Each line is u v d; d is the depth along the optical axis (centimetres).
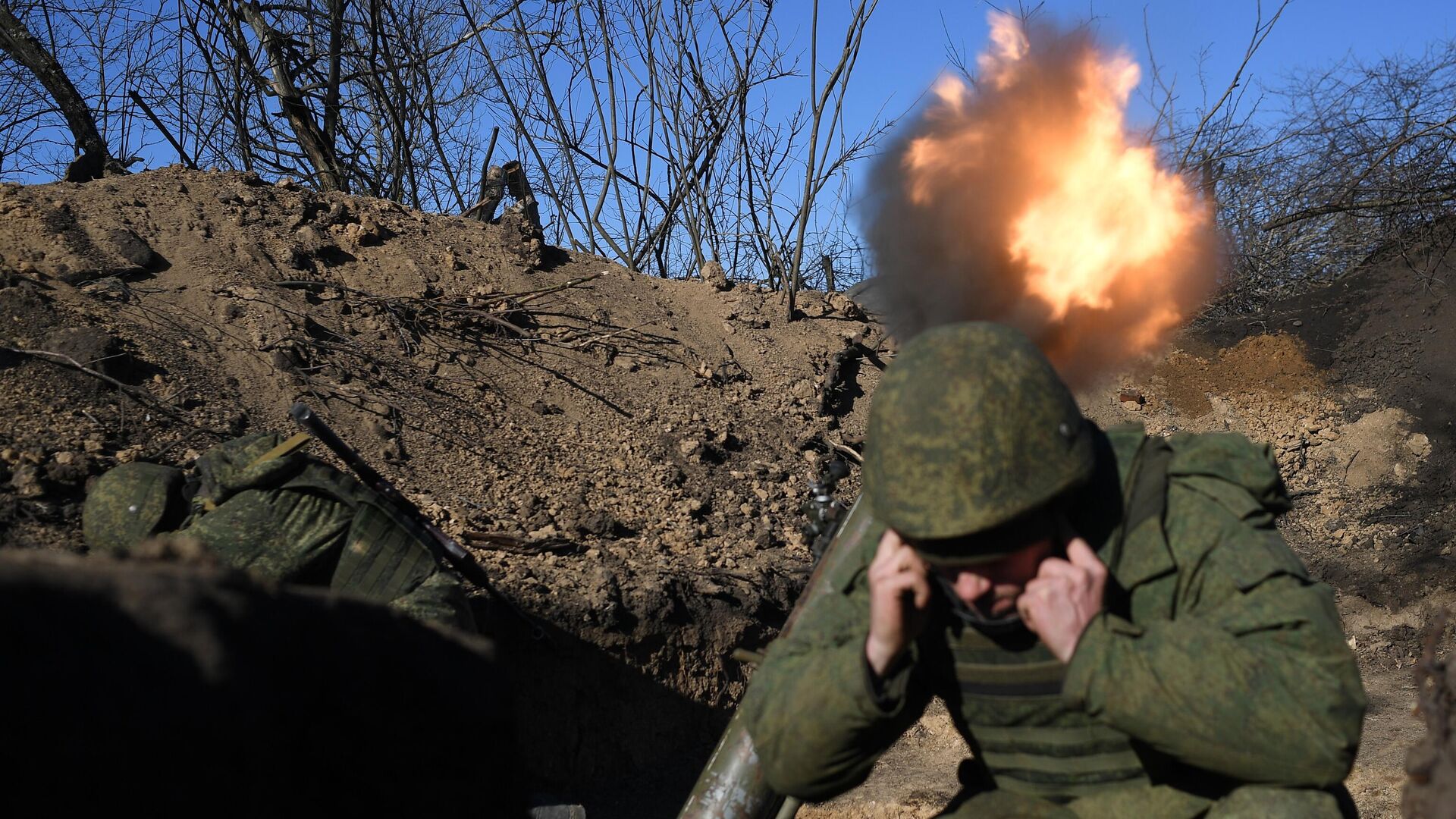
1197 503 170
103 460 517
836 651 180
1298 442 940
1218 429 959
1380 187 1033
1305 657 157
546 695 498
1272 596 161
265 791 112
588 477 677
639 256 1173
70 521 474
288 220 798
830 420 823
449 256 830
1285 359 1002
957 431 156
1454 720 167
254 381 643
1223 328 1050
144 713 101
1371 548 836
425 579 415
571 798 496
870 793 493
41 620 98
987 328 166
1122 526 171
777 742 182
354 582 403
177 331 653
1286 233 1090
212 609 110
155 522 412
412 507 436
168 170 813
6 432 520
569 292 861
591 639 519
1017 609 170
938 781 507
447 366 731
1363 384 972
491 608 485
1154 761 172
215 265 724
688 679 554
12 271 639
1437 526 834
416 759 131
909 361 166
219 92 1188
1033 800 177
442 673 138
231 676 108
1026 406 158
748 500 709
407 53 1220
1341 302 1038
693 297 925
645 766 530
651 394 781
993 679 177
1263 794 159
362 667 126
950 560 159
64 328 599
